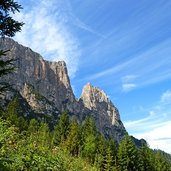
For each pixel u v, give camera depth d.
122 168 90.56
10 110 85.69
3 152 10.97
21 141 12.99
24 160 10.98
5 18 13.73
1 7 13.64
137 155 94.88
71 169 15.52
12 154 11.22
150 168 104.00
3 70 13.28
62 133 108.81
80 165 17.72
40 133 16.80
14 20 13.91
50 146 15.93
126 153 91.94
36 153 12.68
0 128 13.08
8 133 12.74
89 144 90.25
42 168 11.73
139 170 94.44
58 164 13.78
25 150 12.09
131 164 91.56
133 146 93.69
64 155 16.25
